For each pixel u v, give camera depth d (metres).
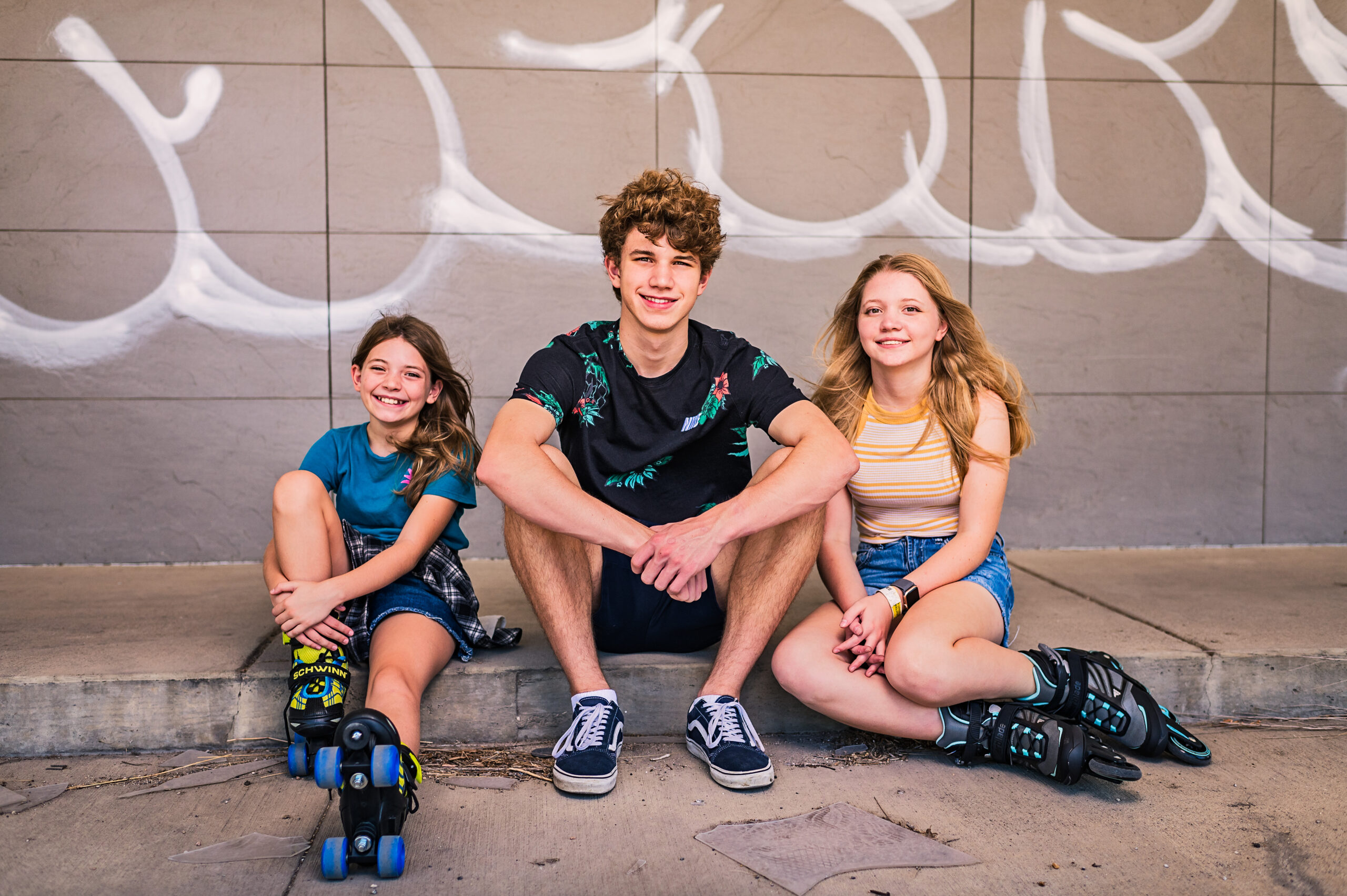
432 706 2.03
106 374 3.21
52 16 3.12
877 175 3.43
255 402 3.27
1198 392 3.56
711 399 1.93
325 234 3.26
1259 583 2.90
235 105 3.20
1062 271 3.50
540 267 3.34
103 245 3.18
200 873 1.45
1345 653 2.16
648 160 3.35
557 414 1.87
